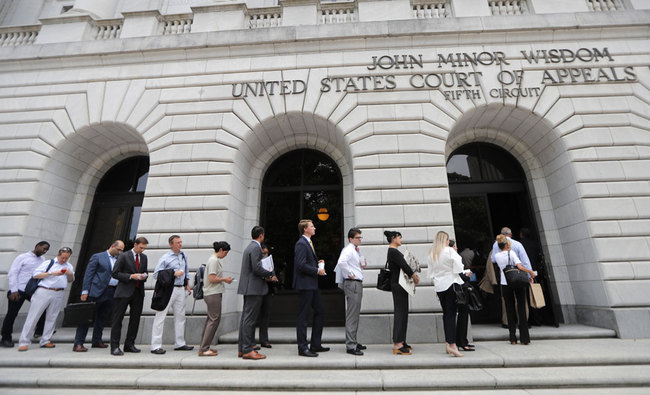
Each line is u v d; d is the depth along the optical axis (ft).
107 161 28.60
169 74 25.26
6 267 21.83
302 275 15.74
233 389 12.19
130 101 24.89
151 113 24.48
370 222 20.84
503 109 23.25
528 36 24.43
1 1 35.83
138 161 29.22
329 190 26.63
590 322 20.62
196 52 25.50
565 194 22.79
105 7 32.94
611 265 19.67
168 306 17.35
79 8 30.27
